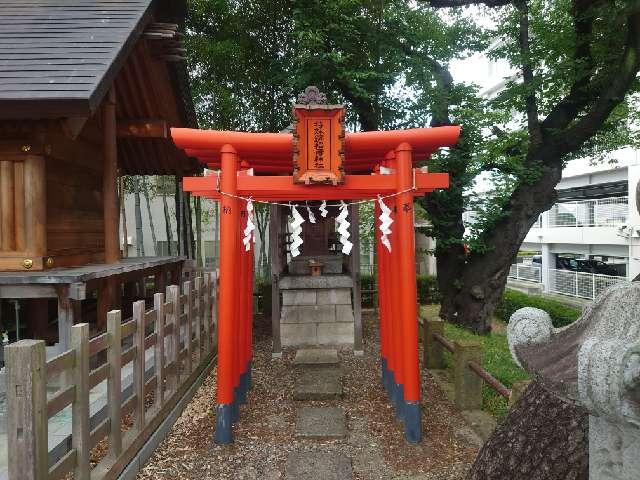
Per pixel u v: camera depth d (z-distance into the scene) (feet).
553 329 4.85
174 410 15.14
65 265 18.37
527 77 32.24
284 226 28.48
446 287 34.30
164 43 21.24
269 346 26.37
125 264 19.85
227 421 13.58
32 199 16.25
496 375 18.71
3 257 16.15
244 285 17.37
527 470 5.94
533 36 35.35
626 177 56.80
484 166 31.19
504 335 34.09
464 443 13.47
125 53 17.24
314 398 17.40
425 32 31.83
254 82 35.35
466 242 31.68
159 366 13.92
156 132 23.77
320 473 11.85
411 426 13.61
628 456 4.26
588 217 61.46
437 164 30.60
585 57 30.35
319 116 13.35
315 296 27.09
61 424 11.68
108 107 20.33
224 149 13.97
